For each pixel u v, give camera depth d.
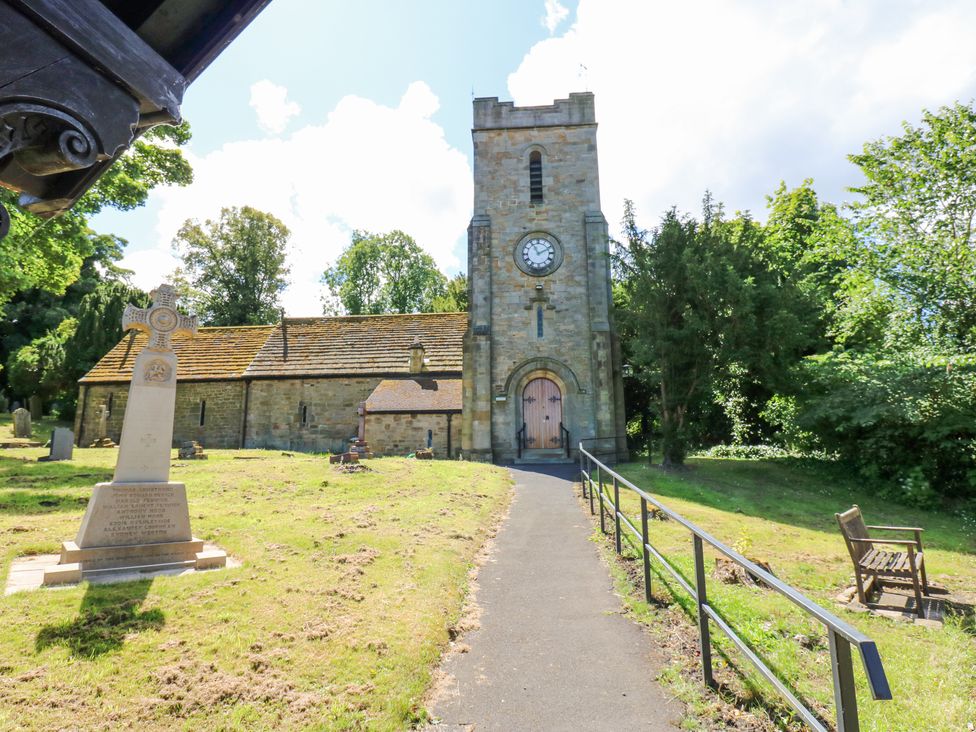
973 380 14.48
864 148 18.89
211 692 4.20
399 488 12.65
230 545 8.05
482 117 22.83
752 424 23.25
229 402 26.38
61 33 1.51
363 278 51.34
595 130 22.53
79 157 1.56
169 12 1.83
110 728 3.74
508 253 21.91
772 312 15.51
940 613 6.44
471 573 7.46
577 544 8.86
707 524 10.41
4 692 4.09
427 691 4.46
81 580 6.67
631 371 20.44
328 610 5.73
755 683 4.34
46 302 42.41
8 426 31.08
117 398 27.12
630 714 4.11
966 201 17.16
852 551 6.91
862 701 4.26
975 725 3.93
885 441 15.65
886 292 17.86
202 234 47.16
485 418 20.39
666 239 16.45
